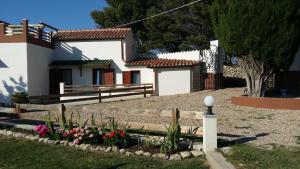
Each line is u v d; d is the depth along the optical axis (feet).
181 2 135.23
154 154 30.89
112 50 101.65
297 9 59.16
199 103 69.62
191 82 95.04
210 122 31.07
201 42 127.85
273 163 26.37
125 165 28.71
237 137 36.81
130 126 36.65
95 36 101.91
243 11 59.47
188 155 30.42
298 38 60.90
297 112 54.85
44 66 96.07
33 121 47.96
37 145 35.94
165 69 95.09
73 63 99.86
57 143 35.99
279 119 49.42
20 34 84.94
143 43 149.07
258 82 64.59
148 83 97.40
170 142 31.30
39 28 94.43
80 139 34.91
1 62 85.56
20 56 85.05
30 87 86.43
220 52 95.81
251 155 28.63
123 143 33.50
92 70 101.09
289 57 60.70
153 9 142.31
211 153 29.68
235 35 60.75
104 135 34.14
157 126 35.06
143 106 70.33
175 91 94.99
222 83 97.30
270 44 59.41
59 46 103.60
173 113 33.27
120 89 87.56
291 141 34.99
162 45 139.85
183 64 94.63
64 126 37.99
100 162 29.73
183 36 138.41
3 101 85.20
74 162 30.25
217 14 65.41
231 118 51.13
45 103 82.23
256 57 60.80
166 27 139.44
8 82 85.51
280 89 80.07
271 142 34.47
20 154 33.71
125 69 100.89
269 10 58.34
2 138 39.93
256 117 51.47
